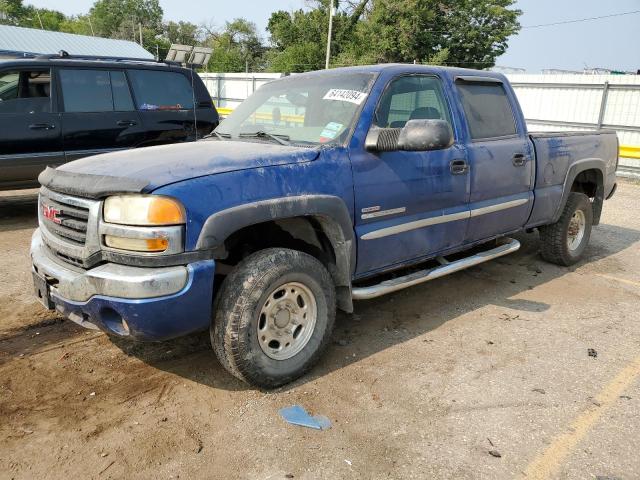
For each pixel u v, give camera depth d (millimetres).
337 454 2646
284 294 3141
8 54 15586
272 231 3518
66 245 2984
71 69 7043
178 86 8031
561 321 4289
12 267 5262
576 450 2688
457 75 4359
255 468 2545
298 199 3092
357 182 3426
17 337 3818
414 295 4809
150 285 2662
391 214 3670
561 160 5191
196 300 2787
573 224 5668
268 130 3912
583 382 3346
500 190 4531
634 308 4590
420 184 3811
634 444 2738
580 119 15234
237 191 2900
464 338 3951
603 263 5902
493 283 5168
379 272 3777
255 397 3119
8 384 3213
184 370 3418
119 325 2854
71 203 2971
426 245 3992
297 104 3955
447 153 4012
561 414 2996
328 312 3334
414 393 3191
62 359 3525
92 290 2779
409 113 3934
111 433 2781
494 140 4496
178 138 7996
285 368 3154
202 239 2762
